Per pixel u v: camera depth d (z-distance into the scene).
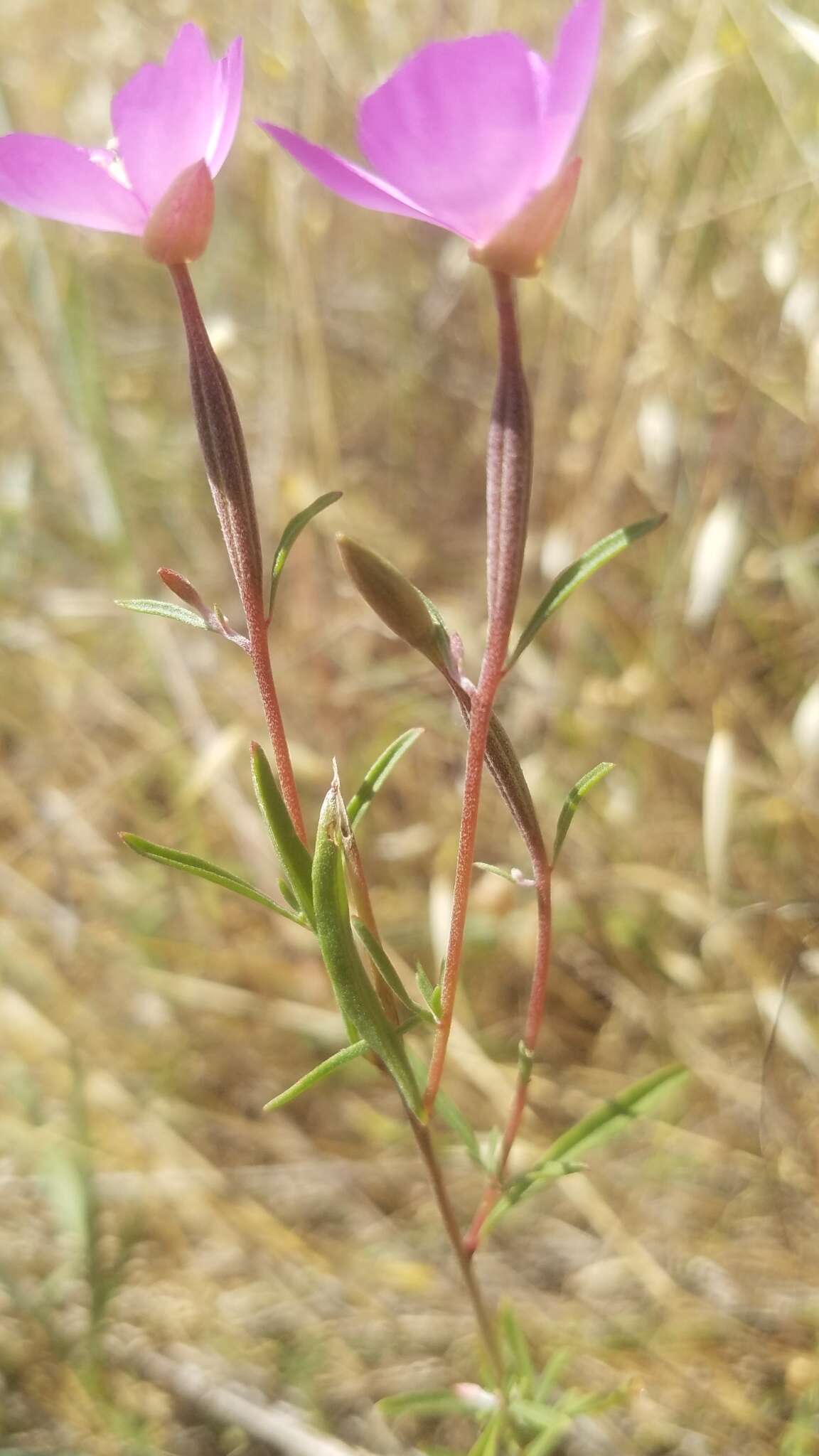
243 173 0.37
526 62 0.12
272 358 0.35
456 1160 0.27
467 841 0.15
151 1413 0.23
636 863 0.30
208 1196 0.25
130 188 0.14
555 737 0.32
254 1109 0.28
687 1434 0.22
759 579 0.32
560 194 0.13
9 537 0.34
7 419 0.38
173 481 0.37
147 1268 0.25
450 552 0.36
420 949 0.29
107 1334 0.24
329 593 0.34
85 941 0.29
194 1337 0.24
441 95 0.12
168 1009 0.29
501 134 0.12
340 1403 0.23
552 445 0.34
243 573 0.15
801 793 0.29
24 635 0.33
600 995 0.29
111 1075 0.27
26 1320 0.23
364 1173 0.27
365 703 0.32
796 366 0.32
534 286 0.36
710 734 0.31
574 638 0.32
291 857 0.15
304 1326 0.24
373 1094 0.28
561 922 0.29
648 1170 0.26
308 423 0.34
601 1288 0.25
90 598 0.32
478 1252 0.25
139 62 0.36
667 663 0.31
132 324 0.39
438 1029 0.16
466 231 0.13
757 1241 0.25
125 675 0.35
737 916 0.27
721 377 0.33
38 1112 0.25
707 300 0.33
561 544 0.31
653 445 0.30
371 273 0.39
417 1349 0.24
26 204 0.14
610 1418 0.22
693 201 0.31
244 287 0.39
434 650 0.14
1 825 0.33
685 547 0.31
